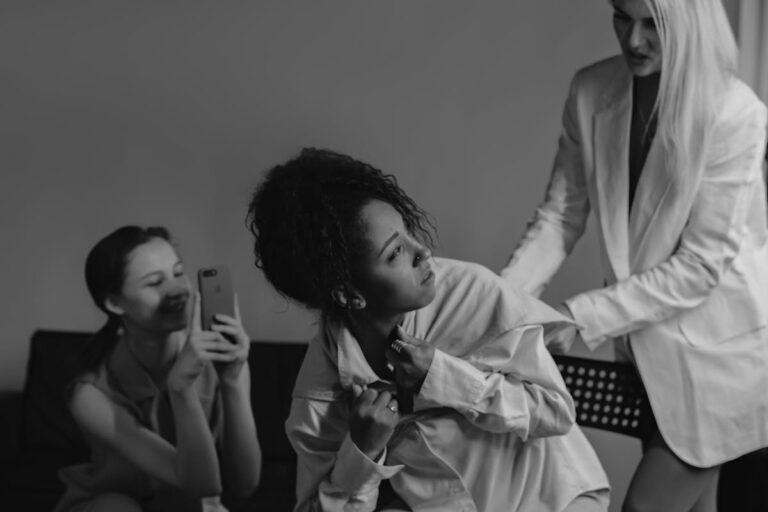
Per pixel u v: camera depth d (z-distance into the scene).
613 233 2.32
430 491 1.80
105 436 2.43
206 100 3.56
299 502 1.88
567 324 1.79
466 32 3.44
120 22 3.57
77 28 3.58
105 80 3.59
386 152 3.50
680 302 2.25
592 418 2.34
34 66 3.60
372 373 1.75
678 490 2.29
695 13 2.17
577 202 2.48
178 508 2.50
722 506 2.48
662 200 2.27
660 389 2.28
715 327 2.30
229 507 2.88
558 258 2.46
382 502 2.68
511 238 3.46
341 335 1.75
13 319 3.67
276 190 1.67
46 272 3.65
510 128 3.44
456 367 1.67
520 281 2.42
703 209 2.26
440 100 3.47
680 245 2.30
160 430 2.50
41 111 3.62
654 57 2.19
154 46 3.57
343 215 1.63
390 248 1.63
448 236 3.48
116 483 2.49
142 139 3.59
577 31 3.38
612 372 2.34
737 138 2.24
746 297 2.31
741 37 3.18
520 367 1.72
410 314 1.75
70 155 3.62
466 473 1.78
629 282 2.26
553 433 1.74
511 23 3.41
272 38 3.53
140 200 3.61
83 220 3.63
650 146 2.31
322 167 1.67
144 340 2.48
